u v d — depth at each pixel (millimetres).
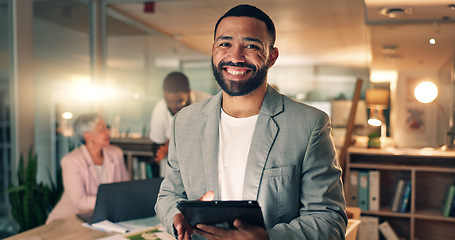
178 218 1154
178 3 4855
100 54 4910
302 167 1190
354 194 3980
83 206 2773
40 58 3906
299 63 10312
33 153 3740
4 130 3652
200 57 7211
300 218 1143
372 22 5227
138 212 2381
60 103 4141
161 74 6770
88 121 2945
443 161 3957
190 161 1299
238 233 1039
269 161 1188
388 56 6414
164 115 4266
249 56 1134
